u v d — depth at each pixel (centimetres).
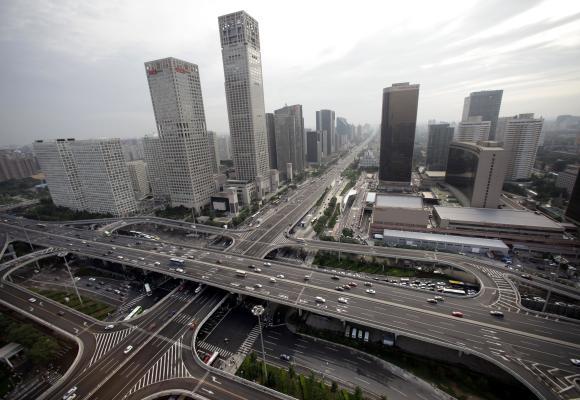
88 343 12256
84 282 18988
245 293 14738
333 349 12556
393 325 12112
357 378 11106
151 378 10381
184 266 18075
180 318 13812
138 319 13775
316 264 19850
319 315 14662
